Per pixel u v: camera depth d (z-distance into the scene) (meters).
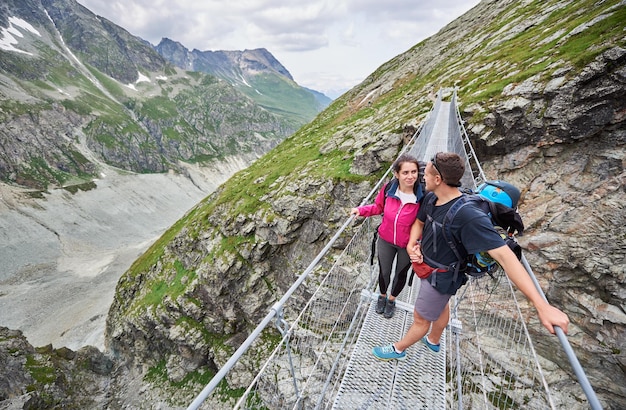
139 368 40.00
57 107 181.12
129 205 149.62
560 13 32.44
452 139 17.55
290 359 4.38
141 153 196.75
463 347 11.77
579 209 15.02
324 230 29.09
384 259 5.05
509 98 19.47
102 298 73.94
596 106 15.68
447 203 3.48
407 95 44.78
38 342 59.28
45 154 151.62
